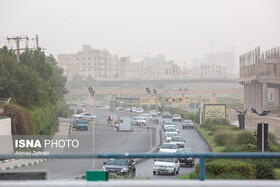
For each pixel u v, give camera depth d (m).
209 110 91.44
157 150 54.59
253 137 45.19
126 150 55.12
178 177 30.16
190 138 72.38
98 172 5.96
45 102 63.00
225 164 20.45
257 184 5.76
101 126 96.06
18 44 72.31
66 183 5.72
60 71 115.62
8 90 51.94
